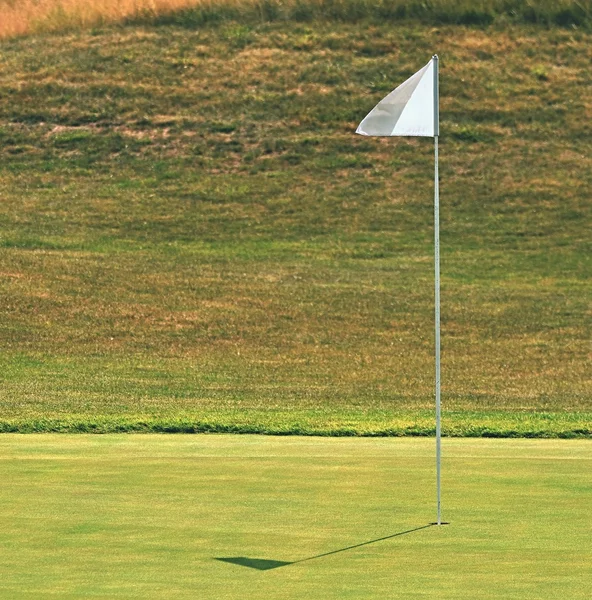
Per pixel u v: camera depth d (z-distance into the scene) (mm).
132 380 80688
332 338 93188
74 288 101188
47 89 147125
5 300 96875
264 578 29047
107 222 121188
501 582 28625
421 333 95062
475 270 111625
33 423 61188
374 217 123812
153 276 105938
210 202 126688
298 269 110375
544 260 114375
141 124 141375
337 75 148000
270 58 151500
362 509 37344
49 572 29531
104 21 160125
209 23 158750
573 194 127688
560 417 67062
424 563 30578
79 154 136500
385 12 158125
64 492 39875
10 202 124938
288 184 130625
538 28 155875
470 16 157250
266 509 37281
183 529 34438
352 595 27438
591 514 36625
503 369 86688
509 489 40750
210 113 143000
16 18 161375
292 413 68188
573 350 91750
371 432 59719
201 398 75188
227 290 103375
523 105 143250
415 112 38188
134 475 43406
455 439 56719
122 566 30156
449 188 129250
